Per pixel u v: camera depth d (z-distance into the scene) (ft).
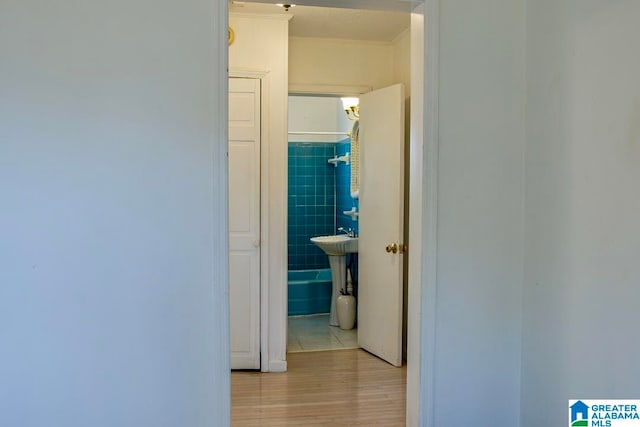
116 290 6.37
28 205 6.17
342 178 18.85
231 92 11.65
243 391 10.74
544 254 6.80
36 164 6.17
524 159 7.24
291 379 11.49
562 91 6.44
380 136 12.82
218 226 6.50
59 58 6.16
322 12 11.30
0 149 6.09
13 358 6.20
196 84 6.42
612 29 5.58
